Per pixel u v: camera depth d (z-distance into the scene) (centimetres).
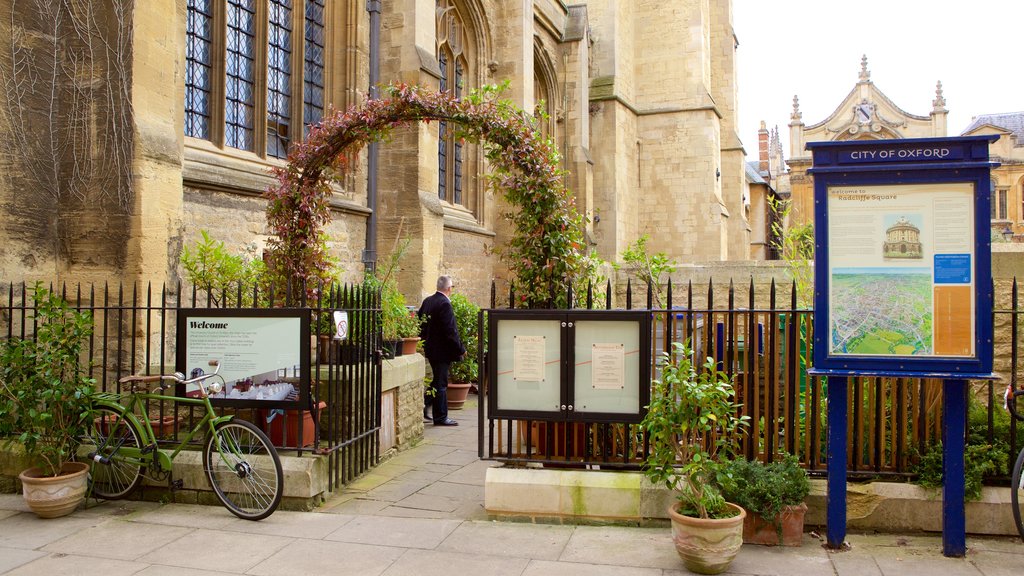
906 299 475
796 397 535
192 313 623
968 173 466
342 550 496
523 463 589
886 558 475
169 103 785
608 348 557
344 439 652
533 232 609
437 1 1770
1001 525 510
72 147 742
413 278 1379
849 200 483
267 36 1178
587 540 511
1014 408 520
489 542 509
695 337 545
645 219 3256
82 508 595
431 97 659
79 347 627
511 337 573
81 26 740
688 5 3206
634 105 3247
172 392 693
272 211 727
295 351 604
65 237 743
